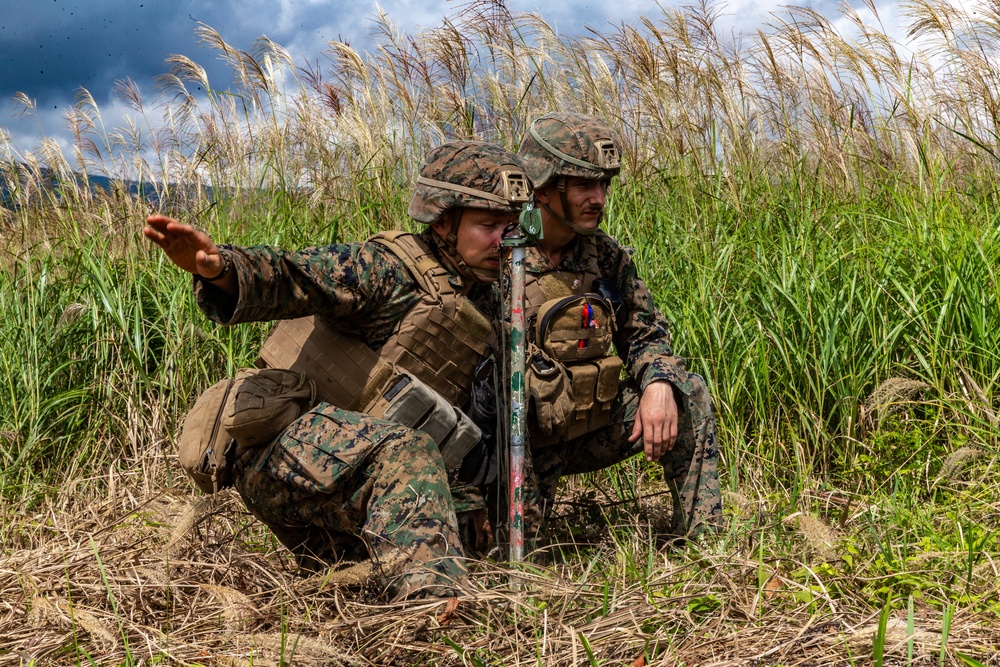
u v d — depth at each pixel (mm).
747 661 2035
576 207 3010
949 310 4332
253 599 2551
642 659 2076
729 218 5461
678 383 3031
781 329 4359
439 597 2301
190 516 2662
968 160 5895
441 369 2705
